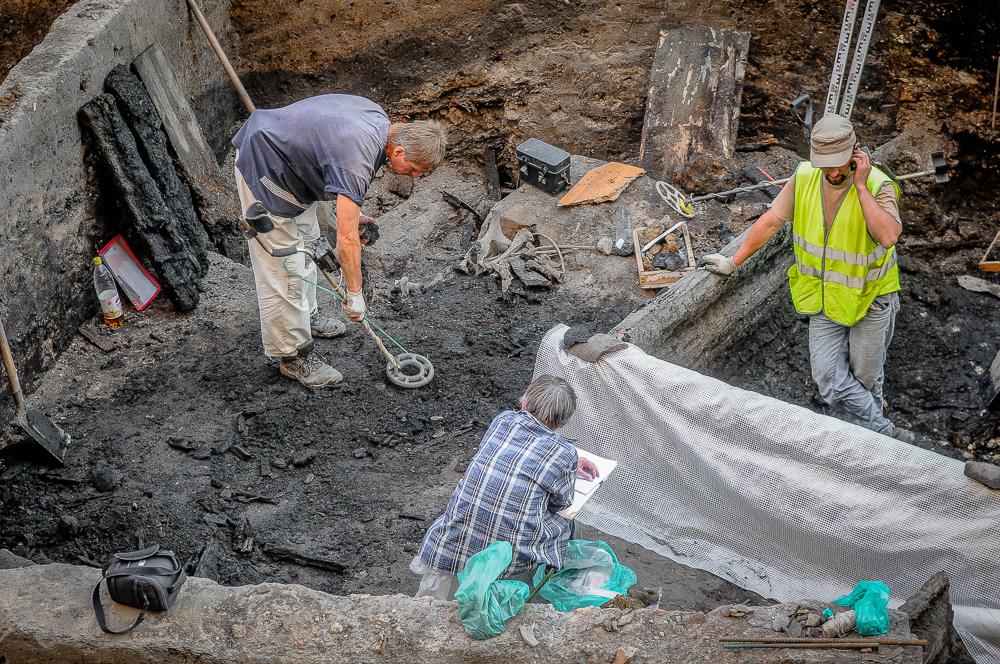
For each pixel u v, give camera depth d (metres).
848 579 4.36
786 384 6.16
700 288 5.61
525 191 7.15
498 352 6.12
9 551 4.50
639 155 7.74
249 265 6.97
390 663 3.41
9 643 3.60
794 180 4.88
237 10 7.92
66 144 5.94
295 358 5.77
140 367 6.01
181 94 7.11
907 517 4.09
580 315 6.39
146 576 3.55
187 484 5.14
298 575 4.62
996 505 3.88
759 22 7.50
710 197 6.91
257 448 5.38
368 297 6.66
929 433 6.00
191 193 7.06
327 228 7.18
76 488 5.15
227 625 3.57
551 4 7.77
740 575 4.55
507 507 3.83
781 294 6.39
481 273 6.85
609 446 4.86
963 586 4.07
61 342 6.04
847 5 6.01
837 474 4.21
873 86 7.18
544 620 3.48
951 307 6.76
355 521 4.89
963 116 6.92
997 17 6.41
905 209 7.07
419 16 7.84
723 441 4.46
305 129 4.75
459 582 3.51
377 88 8.16
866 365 5.18
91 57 6.16
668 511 4.79
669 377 4.53
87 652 3.56
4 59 8.20
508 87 8.05
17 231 5.56
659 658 3.29
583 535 4.84
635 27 7.80
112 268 6.33
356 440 5.44
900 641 3.22
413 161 4.77
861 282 4.81
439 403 5.70
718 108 7.34
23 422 5.20
